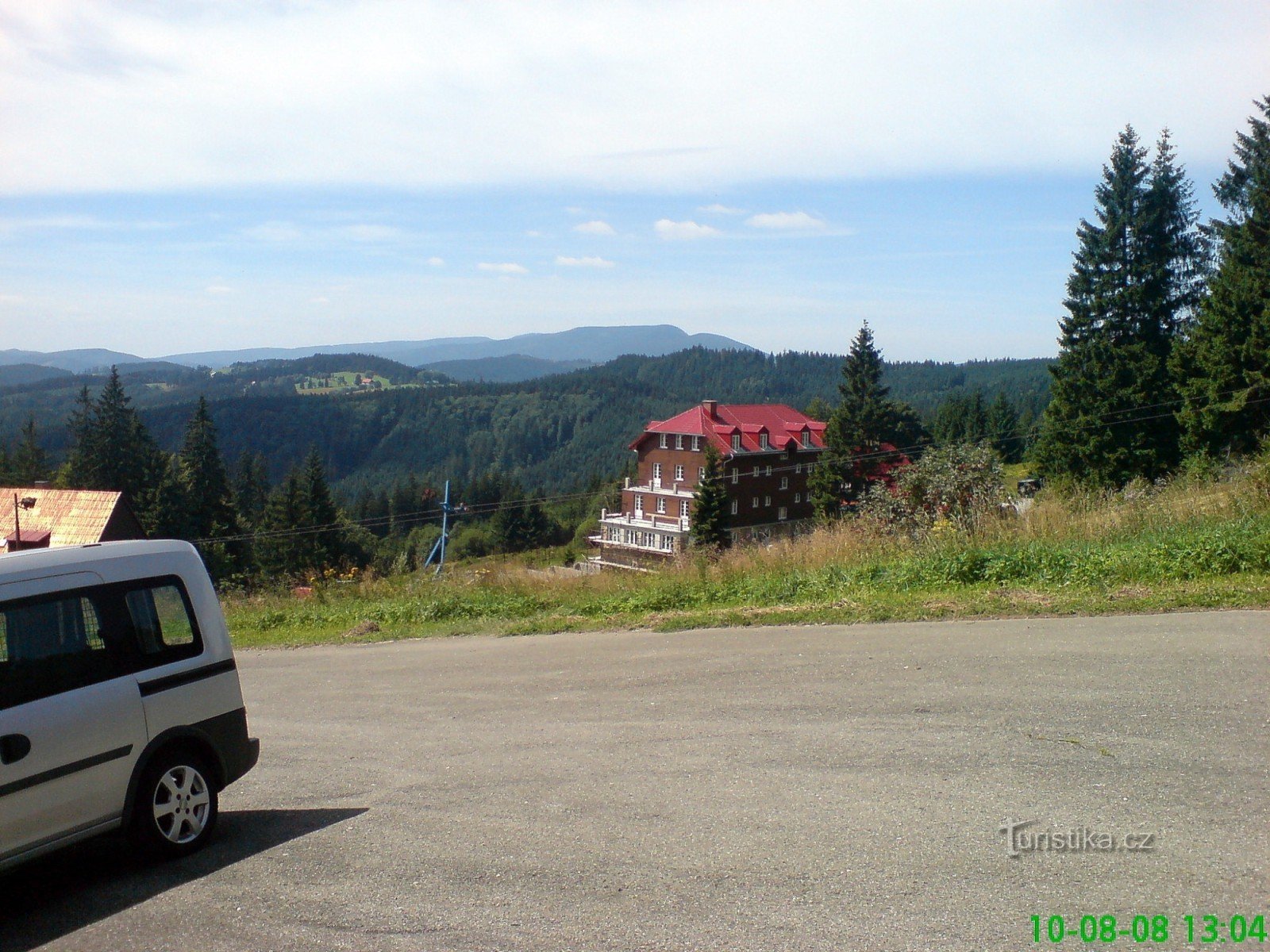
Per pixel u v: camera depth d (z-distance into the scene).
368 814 5.56
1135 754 5.28
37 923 4.32
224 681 5.64
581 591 15.93
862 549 14.48
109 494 34.59
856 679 7.69
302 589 20.70
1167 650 7.59
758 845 4.47
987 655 8.04
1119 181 45.12
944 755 5.55
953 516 15.02
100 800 4.82
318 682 11.02
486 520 111.00
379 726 8.14
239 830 5.59
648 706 7.64
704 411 64.31
